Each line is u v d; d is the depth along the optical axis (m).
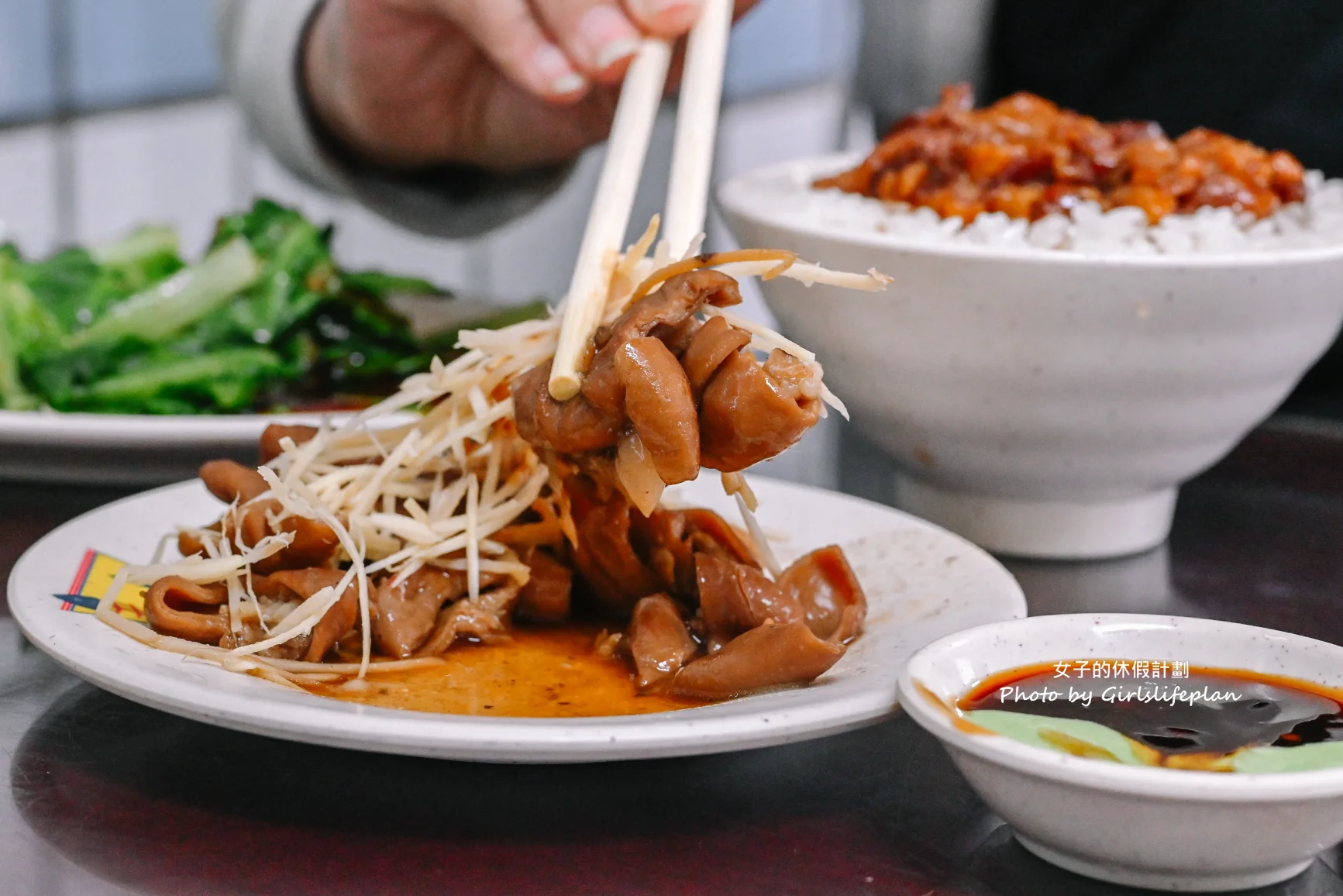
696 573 0.61
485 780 0.54
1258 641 0.54
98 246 1.05
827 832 0.52
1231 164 0.72
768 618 0.59
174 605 0.60
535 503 0.64
